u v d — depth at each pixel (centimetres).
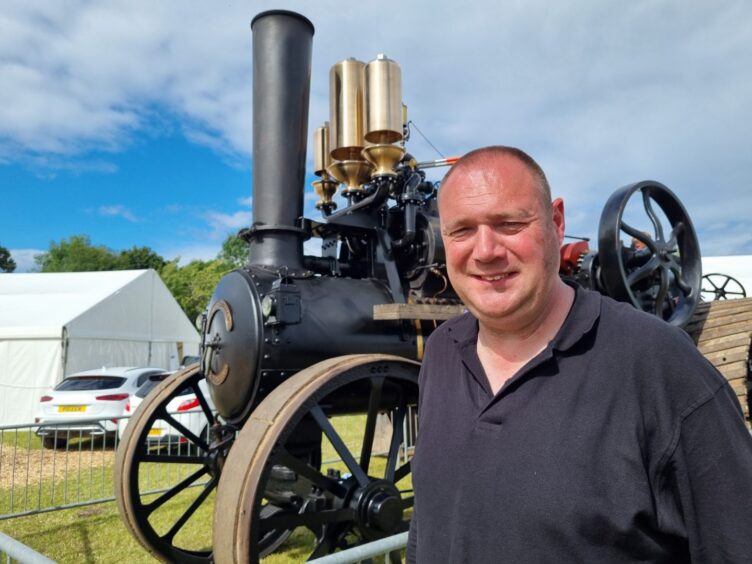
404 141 399
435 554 112
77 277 1712
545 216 115
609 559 95
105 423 906
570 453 99
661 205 461
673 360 99
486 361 123
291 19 353
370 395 309
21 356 1199
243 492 238
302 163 355
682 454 96
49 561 133
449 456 113
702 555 94
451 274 120
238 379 299
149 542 350
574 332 107
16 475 675
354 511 274
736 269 1573
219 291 330
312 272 346
